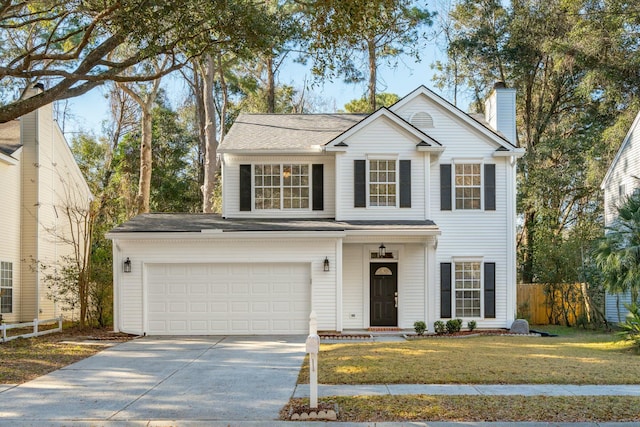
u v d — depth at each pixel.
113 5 14.84
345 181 21.05
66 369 13.35
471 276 21.61
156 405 10.12
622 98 32.16
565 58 32.41
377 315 21.19
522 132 39.06
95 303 21.47
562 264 24.64
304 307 19.61
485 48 35.81
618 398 10.30
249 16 15.18
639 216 17.50
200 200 45.59
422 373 12.23
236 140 22.20
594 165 31.92
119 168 42.78
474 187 21.81
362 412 9.52
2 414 9.63
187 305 19.58
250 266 19.72
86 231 22.00
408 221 20.67
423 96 22.09
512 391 10.89
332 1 13.88
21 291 23.67
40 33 26.73
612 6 31.34
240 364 13.83
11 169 23.33
